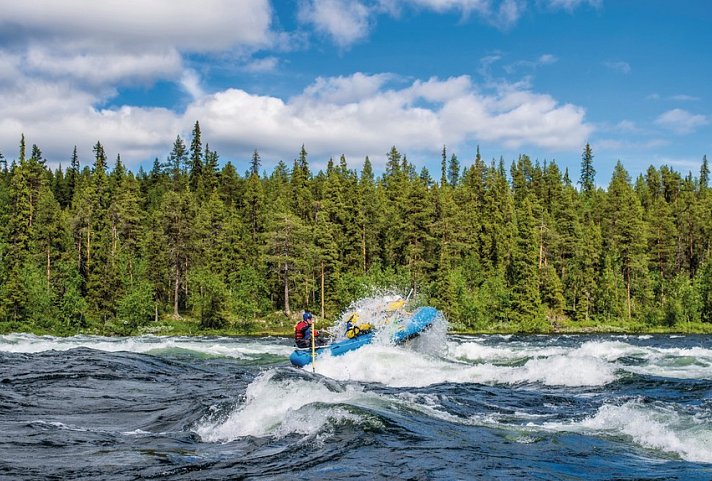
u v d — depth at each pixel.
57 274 57.72
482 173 114.00
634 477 6.45
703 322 65.44
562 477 6.43
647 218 81.75
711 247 79.44
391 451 7.35
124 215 70.94
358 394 10.66
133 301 56.25
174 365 18.22
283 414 9.40
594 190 109.56
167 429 9.38
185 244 65.88
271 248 66.25
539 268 66.69
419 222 65.25
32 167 69.44
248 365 19.23
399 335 19.05
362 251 70.88
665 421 9.08
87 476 6.62
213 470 6.81
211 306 58.69
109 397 12.50
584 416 10.20
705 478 6.40
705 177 123.62
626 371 14.28
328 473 6.52
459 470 6.61
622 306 67.38
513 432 8.71
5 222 66.94
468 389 13.37
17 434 8.88
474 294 62.81
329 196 71.94
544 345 34.97
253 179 80.25
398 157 120.25
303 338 18.52
